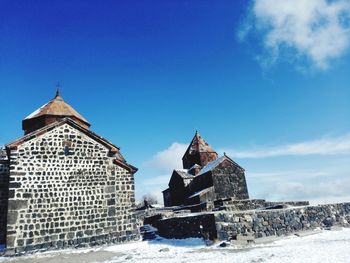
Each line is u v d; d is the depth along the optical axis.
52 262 12.96
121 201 18.31
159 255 13.38
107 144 18.89
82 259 13.33
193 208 28.66
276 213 18.28
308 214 20.22
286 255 11.21
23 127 23.33
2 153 22.36
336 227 19.91
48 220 15.84
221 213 15.65
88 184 17.58
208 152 41.47
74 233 16.27
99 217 17.27
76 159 17.66
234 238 15.02
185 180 38.25
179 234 17.69
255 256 11.32
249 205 26.09
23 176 15.95
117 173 18.77
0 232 17.50
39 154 16.70
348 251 11.30
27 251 14.79
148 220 23.64
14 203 15.32
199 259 11.52
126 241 17.62
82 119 24.27
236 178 36.53
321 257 10.41
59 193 16.58
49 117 22.52
